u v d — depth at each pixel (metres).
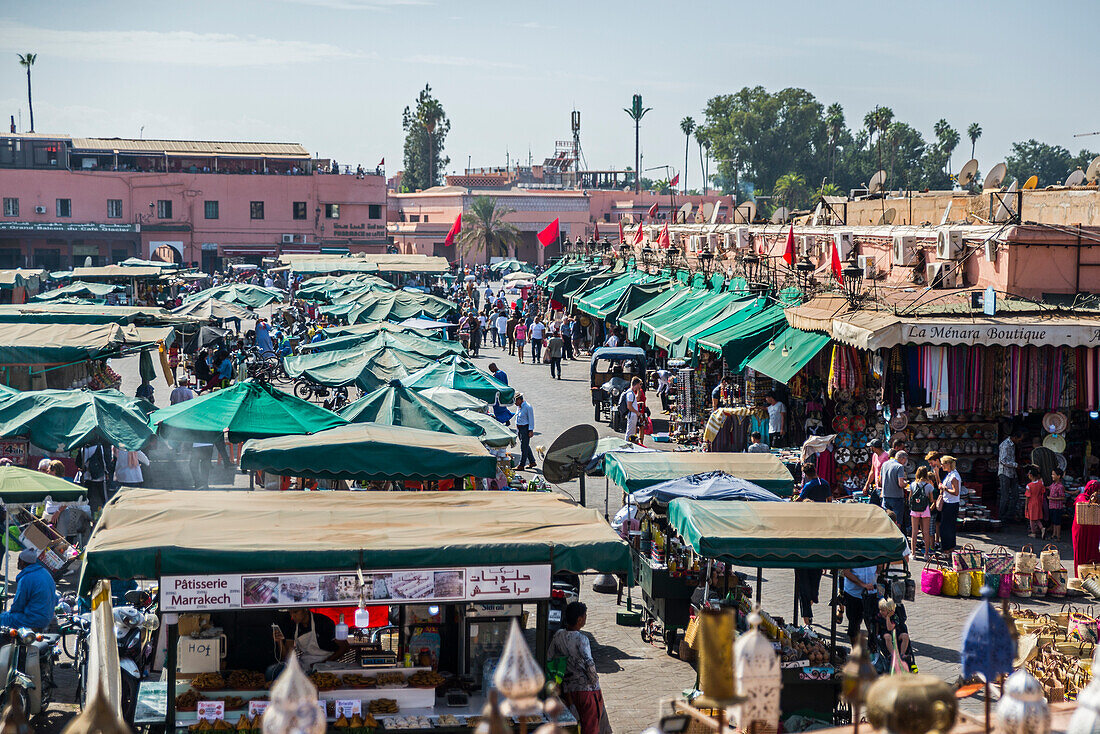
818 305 23.41
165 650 10.31
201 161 85.00
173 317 30.70
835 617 11.71
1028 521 19.92
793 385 23.59
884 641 11.60
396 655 9.94
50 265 80.25
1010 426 20.88
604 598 15.87
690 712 3.89
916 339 19.08
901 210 30.14
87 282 55.78
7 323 27.42
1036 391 19.81
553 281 52.59
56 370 25.12
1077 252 21.38
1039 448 19.83
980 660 3.20
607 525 10.16
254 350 36.78
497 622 9.95
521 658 2.93
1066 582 16.28
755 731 2.96
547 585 9.34
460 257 94.75
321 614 10.09
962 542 18.81
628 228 59.16
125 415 17.58
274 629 9.88
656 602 13.71
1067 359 19.80
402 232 98.50
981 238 22.28
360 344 26.94
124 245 81.75
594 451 14.95
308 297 49.31
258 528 9.62
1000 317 19.84
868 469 21.17
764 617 12.30
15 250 79.50
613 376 30.52
